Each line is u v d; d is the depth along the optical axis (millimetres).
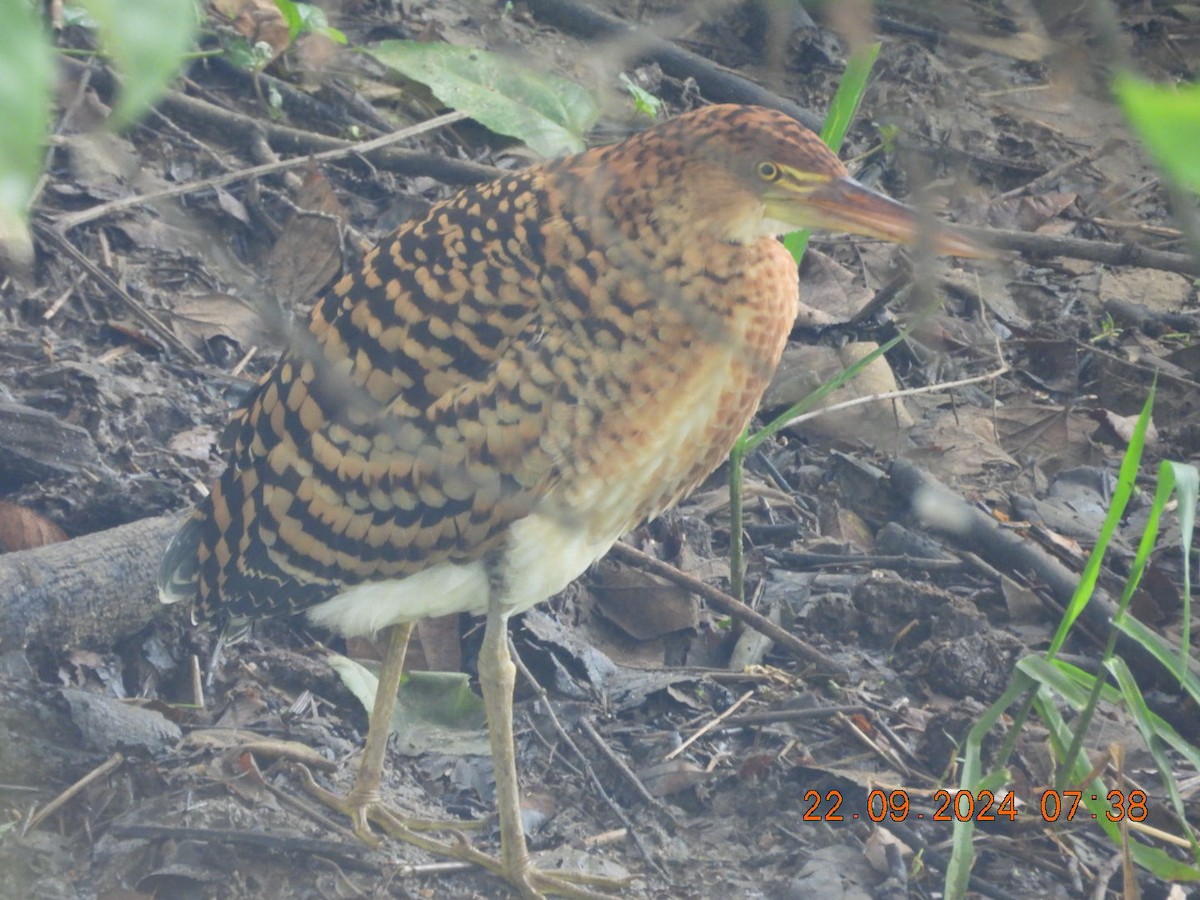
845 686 8086
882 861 6801
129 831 6395
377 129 11758
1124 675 6184
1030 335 11375
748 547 9227
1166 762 6168
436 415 6090
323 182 10469
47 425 8195
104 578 7312
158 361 9328
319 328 6418
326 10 4215
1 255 9055
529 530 6184
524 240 6090
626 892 6641
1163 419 10922
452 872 6641
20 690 6797
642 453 6176
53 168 9930
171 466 8500
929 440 10219
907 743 7727
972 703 7816
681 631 8453
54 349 9039
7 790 6555
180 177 10430
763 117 5996
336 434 6191
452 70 11234
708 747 7625
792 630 8547
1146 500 9992
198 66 11562
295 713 7426
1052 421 10508
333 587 6480
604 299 5996
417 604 6484
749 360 6172
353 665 7598
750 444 8078
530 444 6082
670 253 6027
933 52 10477
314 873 6457
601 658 8062
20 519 7738
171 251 9938
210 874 6309
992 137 12969
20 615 7023
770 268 6227
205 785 6746
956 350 11125
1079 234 12547
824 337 10883
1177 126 940
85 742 6750
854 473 9734
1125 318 11875
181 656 7617
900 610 8508
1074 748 6461
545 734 7605
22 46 928
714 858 6965
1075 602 6332
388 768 7316
